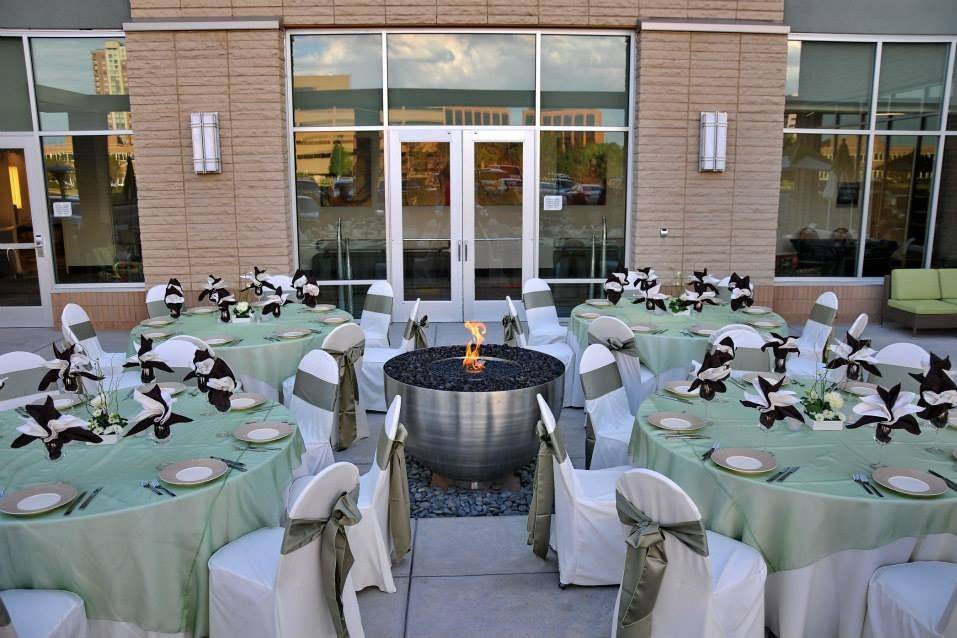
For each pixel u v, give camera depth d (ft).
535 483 11.43
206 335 17.63
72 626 8.06
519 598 10.71
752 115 28.25
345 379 16.69
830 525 8.79
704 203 28.63
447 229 29.53
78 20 27.86
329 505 8.33
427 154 29.01
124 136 28.78
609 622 10.14
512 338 20.53
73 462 9.79
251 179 27.50
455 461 13.64
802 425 11.16
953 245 31.68
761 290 29.32
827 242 31.24
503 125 28.96
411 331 18.86
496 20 27.55
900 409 9.91
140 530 8.43
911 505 8.61
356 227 29.37
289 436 10.78
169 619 8.77
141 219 27.63
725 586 8.45
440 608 10.46
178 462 9.67
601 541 10.69
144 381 12.65
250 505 9.46
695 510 7.66
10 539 8.13
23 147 28.84
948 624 7.61
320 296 29.68
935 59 30.25
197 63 26.89
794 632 9.06
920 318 28.37
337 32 27.94
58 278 29.71
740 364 15.67
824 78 29.96
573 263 29.99
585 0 27.55
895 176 31.09
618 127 29.07
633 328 18.34
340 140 28.76
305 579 8.25
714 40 27.71
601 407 13.80
